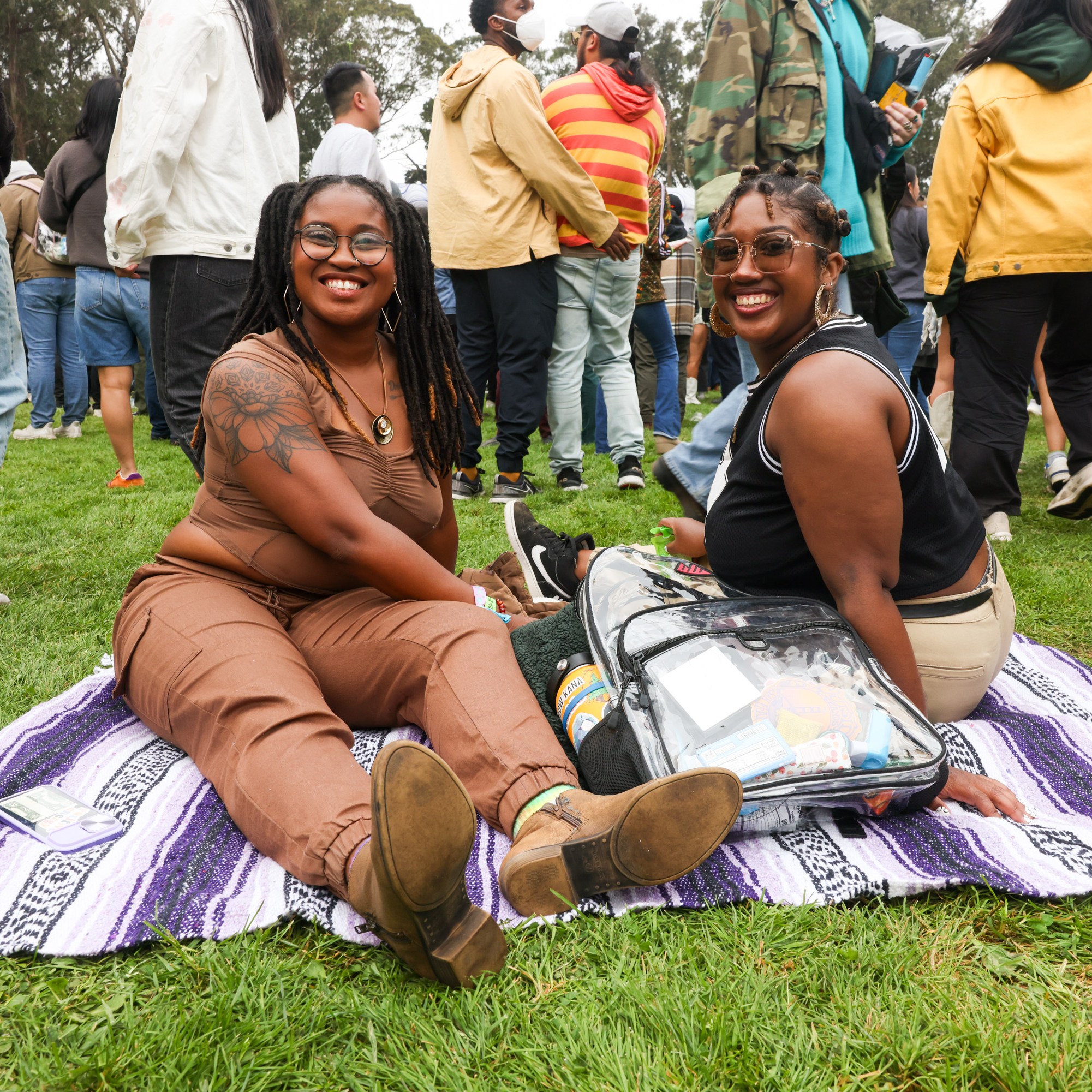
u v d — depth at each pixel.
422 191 7.23
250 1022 1.22
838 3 3.21
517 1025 1.24
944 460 1.88
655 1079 1.13
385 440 2.05
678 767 1.56
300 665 1.80
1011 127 3.68
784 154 3.15
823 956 1.37
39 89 30.83
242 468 1.86
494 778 1.59
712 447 3.24
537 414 4.90
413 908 1.21
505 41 4.53
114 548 3.91
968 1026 1.21
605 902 1.49
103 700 2.24
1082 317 3.95
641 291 6.00
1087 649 2.82
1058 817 1.79
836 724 1.60
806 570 1.96
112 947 1.37
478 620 1.80
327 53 32.59
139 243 3.55
